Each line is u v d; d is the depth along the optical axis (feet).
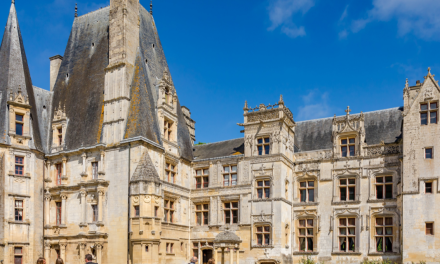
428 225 134.72
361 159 155.53
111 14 165.58
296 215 161.79
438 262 130.62
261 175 157.17
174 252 152.66
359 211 152.25
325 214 157.48
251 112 164.55
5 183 140.26
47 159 158.51
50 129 165.78
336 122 163.53
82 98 165.07
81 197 146.30
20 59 159.12
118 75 155.53
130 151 144.15
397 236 144.25
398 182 147.43
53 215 152.87
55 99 173.17
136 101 151.94
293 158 168.25
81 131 157.28
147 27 183.21
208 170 169.78
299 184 165.78
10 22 162.61
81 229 143.43
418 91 144.66
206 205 167.84
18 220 142.20
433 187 136.26
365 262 141.18
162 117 158.92
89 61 172.96
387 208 147.95
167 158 157.38
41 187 152.97
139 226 135.03
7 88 151.12
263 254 150.20
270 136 158.51
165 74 167.22
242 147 172.14
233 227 158.10
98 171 146.41
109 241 140.36
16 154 145.38
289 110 165.89
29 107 152.35
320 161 162.50
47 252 148.66
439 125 139.23
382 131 161.38
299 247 160.04
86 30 182.91
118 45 160.35
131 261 134.92
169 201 156.25
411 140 142.31
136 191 138.10
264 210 153.58
